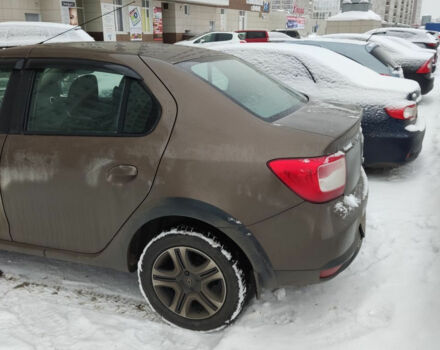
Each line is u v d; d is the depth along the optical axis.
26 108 2.58
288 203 2.11
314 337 2.36
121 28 22.47
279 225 2.14
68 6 18.20
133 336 2.43
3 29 7.66
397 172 5.00
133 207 2.32
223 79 2.59
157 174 2.24
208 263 2.33
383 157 4.51
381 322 2.43
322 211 2.12
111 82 2.44
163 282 2.46
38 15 17.94
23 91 2.61
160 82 2.36
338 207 2.20
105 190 2.36
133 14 22.89
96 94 2.46
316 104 2.94
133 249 2.51
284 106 2.68
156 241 2.40
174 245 2.37
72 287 2.90
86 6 20.66
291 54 4.90
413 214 3.82
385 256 3.15
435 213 3.78
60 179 2.45
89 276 3.04
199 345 2.37
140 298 2.79
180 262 2.38
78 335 2.43
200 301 2.40
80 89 2.50
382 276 2.88
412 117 4.47
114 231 2.42
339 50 7.09
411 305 2.54
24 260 3.24
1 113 2.62
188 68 2.47
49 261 3.23
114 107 2.41
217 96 2.32
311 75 4.78
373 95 4.49
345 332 2.38
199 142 2.21
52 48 2.65
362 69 5.01
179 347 2.35
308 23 48.34
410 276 2.85
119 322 2.55
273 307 2.63
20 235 2.69
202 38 17.55
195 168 2.19
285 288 2.81
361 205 2.43
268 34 19.31
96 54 2.51
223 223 2.17
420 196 4.23
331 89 4.65
